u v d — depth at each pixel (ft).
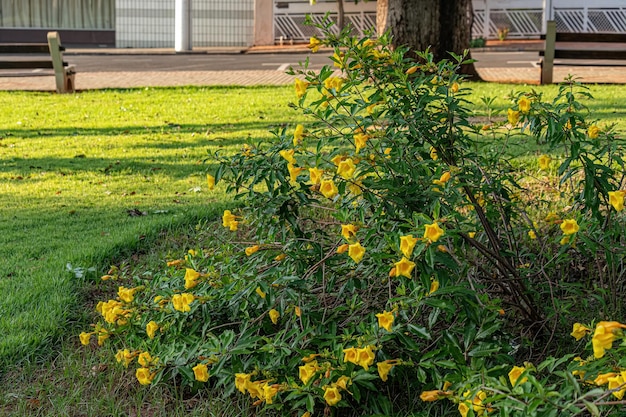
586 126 11.51
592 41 45.16
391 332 9.29
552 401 7.50
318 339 10.28
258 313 11.52
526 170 20.72
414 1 45.19
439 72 11.76
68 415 10.68
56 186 23.32
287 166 11.07
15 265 16.15
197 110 38.78
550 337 11.21
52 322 13.17
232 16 90.99
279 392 9.81
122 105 41.11
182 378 11.13
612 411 8.21
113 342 12.33
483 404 7.97
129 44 92.73
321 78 11.12
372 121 10.87
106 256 16.55
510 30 89.10
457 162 12.23
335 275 11.02
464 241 10.93
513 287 11.07
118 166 25.95
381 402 10.02
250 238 16.29
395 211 10.49
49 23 95.55
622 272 12.41
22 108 40.32
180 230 18.44
